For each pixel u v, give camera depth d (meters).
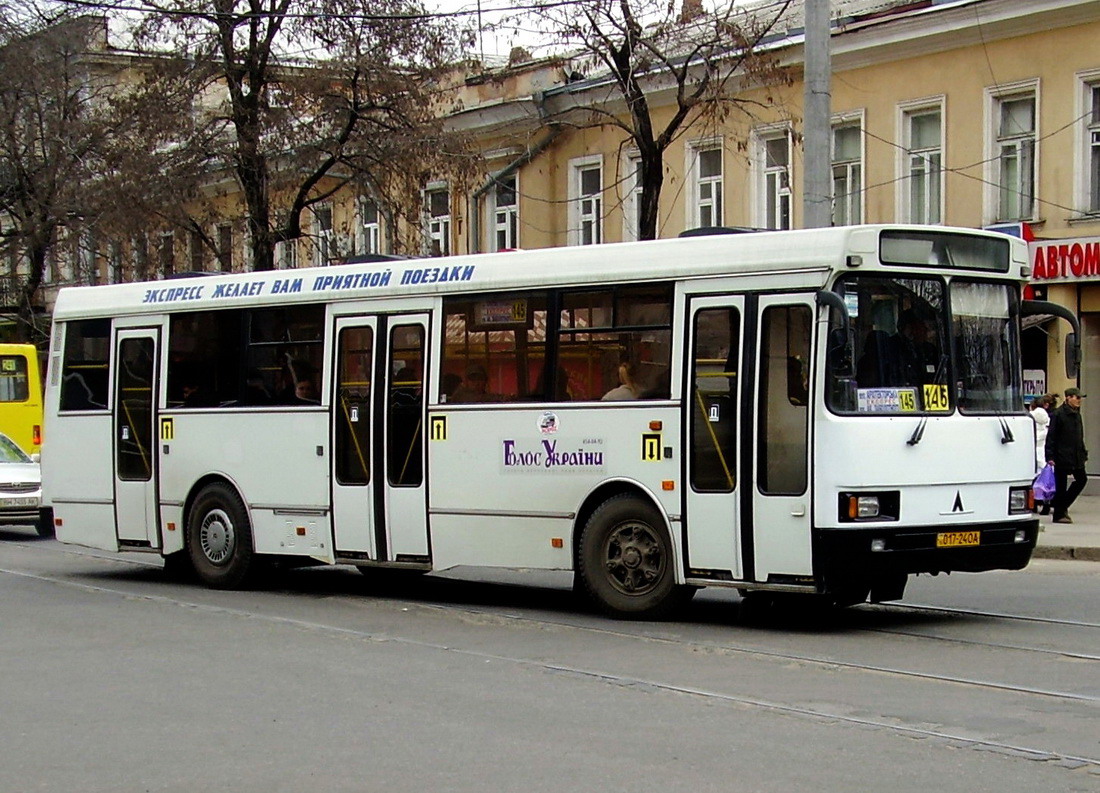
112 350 16.78
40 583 16.44
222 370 15.62
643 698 9.09
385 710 8.89
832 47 27.95
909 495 11.17
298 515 14.77
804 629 11.88
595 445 12.43
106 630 12.55
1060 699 8.89
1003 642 11.09
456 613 13.35
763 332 11.45
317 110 28.30
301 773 7.36
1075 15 24.45
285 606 14.12
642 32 25.28
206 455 15.70
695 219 30.83
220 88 34.25
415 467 13.74
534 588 15.46
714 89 25.98
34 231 36.28
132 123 29.41
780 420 11.33
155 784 7.21
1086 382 24.92
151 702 9.29
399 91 28.05
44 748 8.05
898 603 13.46
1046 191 25.09
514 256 13.15
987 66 25.78
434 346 13.66
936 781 6.95
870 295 11.29
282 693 9.51
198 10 27.84
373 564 14.13
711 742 7.84
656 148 25.14
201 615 13.48
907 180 27.22
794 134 25.59
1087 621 12.23
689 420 11.84
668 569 12.09
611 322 12.40
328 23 27.86
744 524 11.48
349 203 37.06
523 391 12.97
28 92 36.28
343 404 14.38
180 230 29.27
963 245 11.73
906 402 11.31
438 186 36.09
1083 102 24.56
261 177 28.86
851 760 7.38
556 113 33.09
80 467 17.05
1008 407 11.98
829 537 10.98
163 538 16.20
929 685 9.37
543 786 6.97
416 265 13.91
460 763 7.48
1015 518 11.80
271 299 15.12
